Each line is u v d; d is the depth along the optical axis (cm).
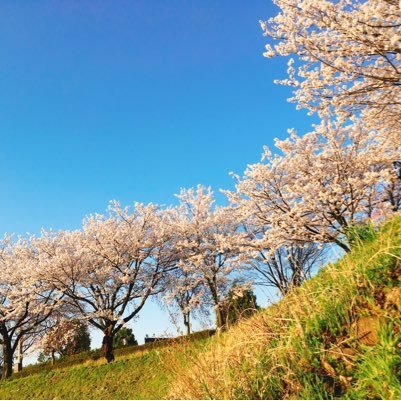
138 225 2511
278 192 1584
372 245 382
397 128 1081
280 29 830
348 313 308
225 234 2350
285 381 290
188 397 356
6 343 2588
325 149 1447
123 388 1476
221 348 414
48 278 2308
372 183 1227
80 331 3241
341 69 783
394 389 220
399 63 798
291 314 364
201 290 2298
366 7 676
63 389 1678
